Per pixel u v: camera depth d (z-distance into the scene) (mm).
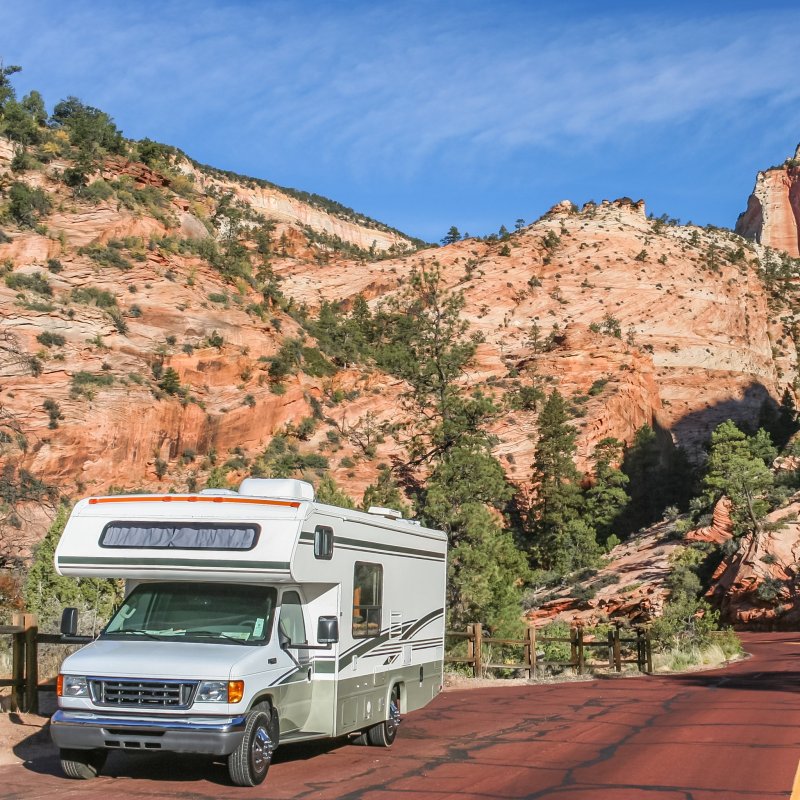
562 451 95500
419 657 13703
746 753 11742
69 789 9211
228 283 88438
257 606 10297
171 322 77562
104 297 74188
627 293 175250
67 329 69625
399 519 13430
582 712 16203
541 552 86562
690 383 165625
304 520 10203
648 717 15477
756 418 158625
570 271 179000
